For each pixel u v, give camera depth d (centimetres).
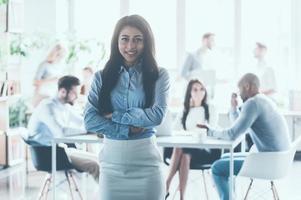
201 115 609
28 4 912
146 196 308
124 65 309
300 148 881
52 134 542
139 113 299
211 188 677
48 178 574
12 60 857
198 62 869
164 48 945
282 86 918
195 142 475
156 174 310
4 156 823
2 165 824
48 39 897
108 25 944
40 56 895
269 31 919
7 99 826
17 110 868
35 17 915
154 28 945
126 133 301
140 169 306
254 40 923
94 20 945
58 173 736
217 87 914
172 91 897
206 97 615
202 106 613
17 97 855
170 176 595
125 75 307
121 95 306
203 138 488
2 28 823
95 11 946
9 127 852
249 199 625
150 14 944
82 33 945
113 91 307
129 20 303
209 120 611
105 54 914
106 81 307
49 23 915
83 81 816
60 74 848
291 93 862
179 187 586
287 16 915
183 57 938
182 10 936
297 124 870
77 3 950
